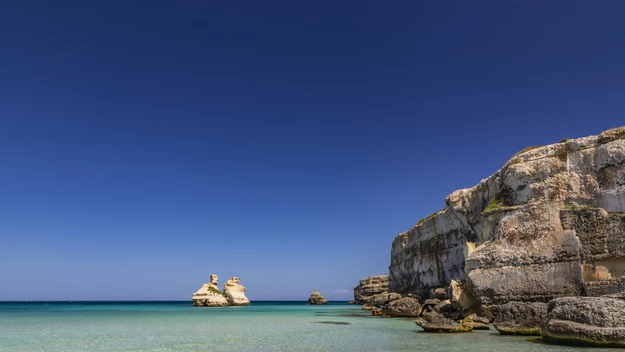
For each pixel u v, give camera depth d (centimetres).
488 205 3269
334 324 3594
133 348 2102
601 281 2359
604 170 2617
